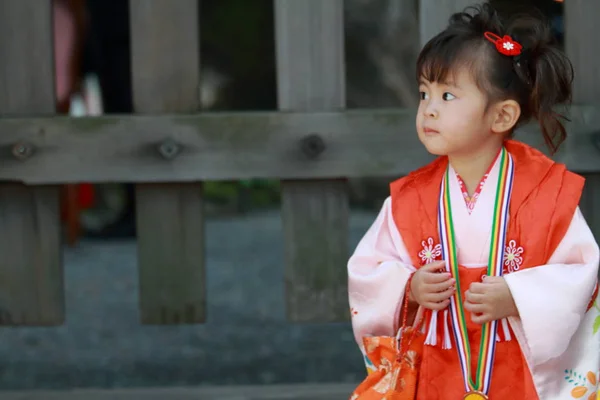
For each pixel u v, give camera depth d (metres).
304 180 10.51
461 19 7.04
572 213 6.48
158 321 10.73
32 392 10.59
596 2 10.37
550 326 6.22
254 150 10.38
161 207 10.63
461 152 6.64
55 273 10.78
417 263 6.76
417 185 6.92
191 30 10.59
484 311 6.25
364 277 6.87
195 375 13.59
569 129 10.17
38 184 10.64
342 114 10.32
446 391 6.61
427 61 6.55
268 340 16.03
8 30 10.66
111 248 30.00
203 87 51.53
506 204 6.52
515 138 10.18
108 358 14.90
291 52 10.51
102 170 10.48
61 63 30.08
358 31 44.75
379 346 6.79
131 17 10.59
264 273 24.64
